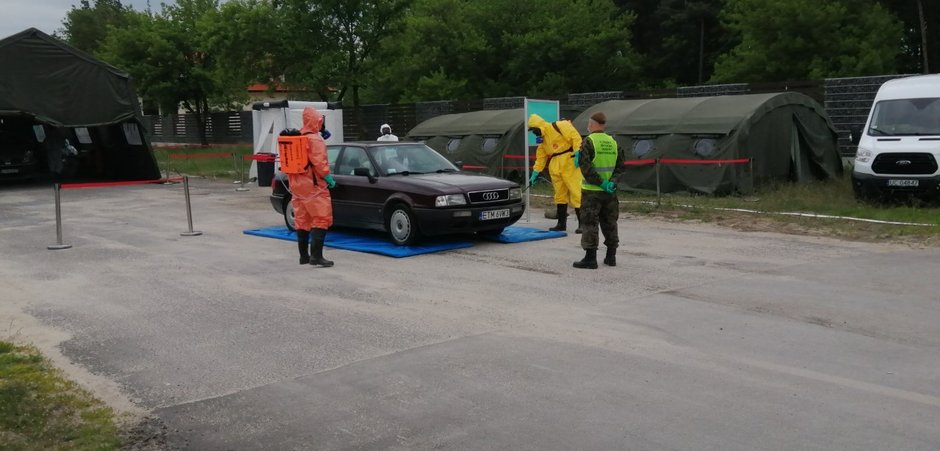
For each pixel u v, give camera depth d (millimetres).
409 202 11047
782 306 7688
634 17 42156
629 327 7020
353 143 12516
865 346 6398
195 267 10266
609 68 39375
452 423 4957
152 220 15328
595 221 9633
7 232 13898
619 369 5895
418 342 6684
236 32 30031
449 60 40156
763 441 4594
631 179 17797
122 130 24875
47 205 18375
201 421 5094
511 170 19953
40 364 6305
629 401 5254
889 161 13984
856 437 4629
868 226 12461
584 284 8820
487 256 10688
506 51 40188
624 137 18156
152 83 41031
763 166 16953
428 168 12211
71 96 22422
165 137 51688
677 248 11195
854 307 7625
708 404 5184
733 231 12797
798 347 6387
